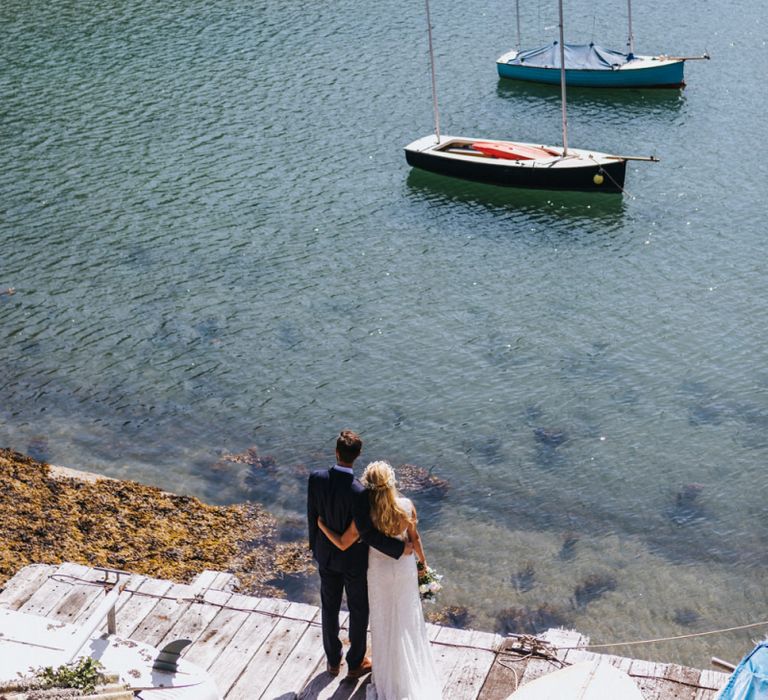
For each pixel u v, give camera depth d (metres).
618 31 43.53
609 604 14.88
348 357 21.83
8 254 26.19
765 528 16.62
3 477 16.94
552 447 18.73
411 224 28.39
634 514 16.98
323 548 7.35
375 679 7.53
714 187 29.84
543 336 22.53
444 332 22.77
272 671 8.38
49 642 7.09
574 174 30.03
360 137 33.62
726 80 38.03
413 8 45.97
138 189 29.81
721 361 21.38
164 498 16.69
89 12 44.84
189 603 9.34
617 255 26.41
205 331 22.84
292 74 38.31
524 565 15.71
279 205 29.14
